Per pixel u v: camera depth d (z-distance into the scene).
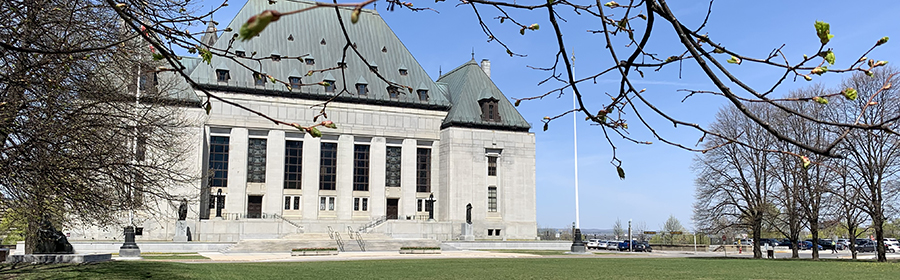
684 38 4.53
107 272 28.45
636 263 47.59
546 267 42.28
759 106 52.84
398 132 91.25
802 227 56.28
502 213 93.75
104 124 18.94
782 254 81.25
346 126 88.44
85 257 33.47
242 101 82.75
